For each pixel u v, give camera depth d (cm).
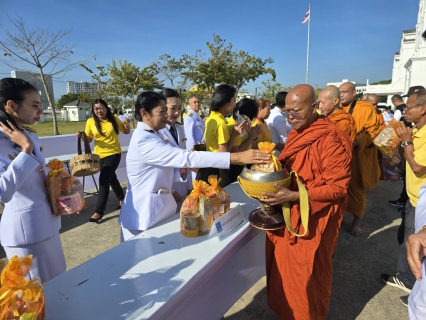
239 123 282
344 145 168
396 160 439
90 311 114
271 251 202
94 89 2253
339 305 239
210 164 173
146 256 154
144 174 194
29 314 89
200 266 143
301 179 176
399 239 263
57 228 179
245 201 243
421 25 2198
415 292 114
